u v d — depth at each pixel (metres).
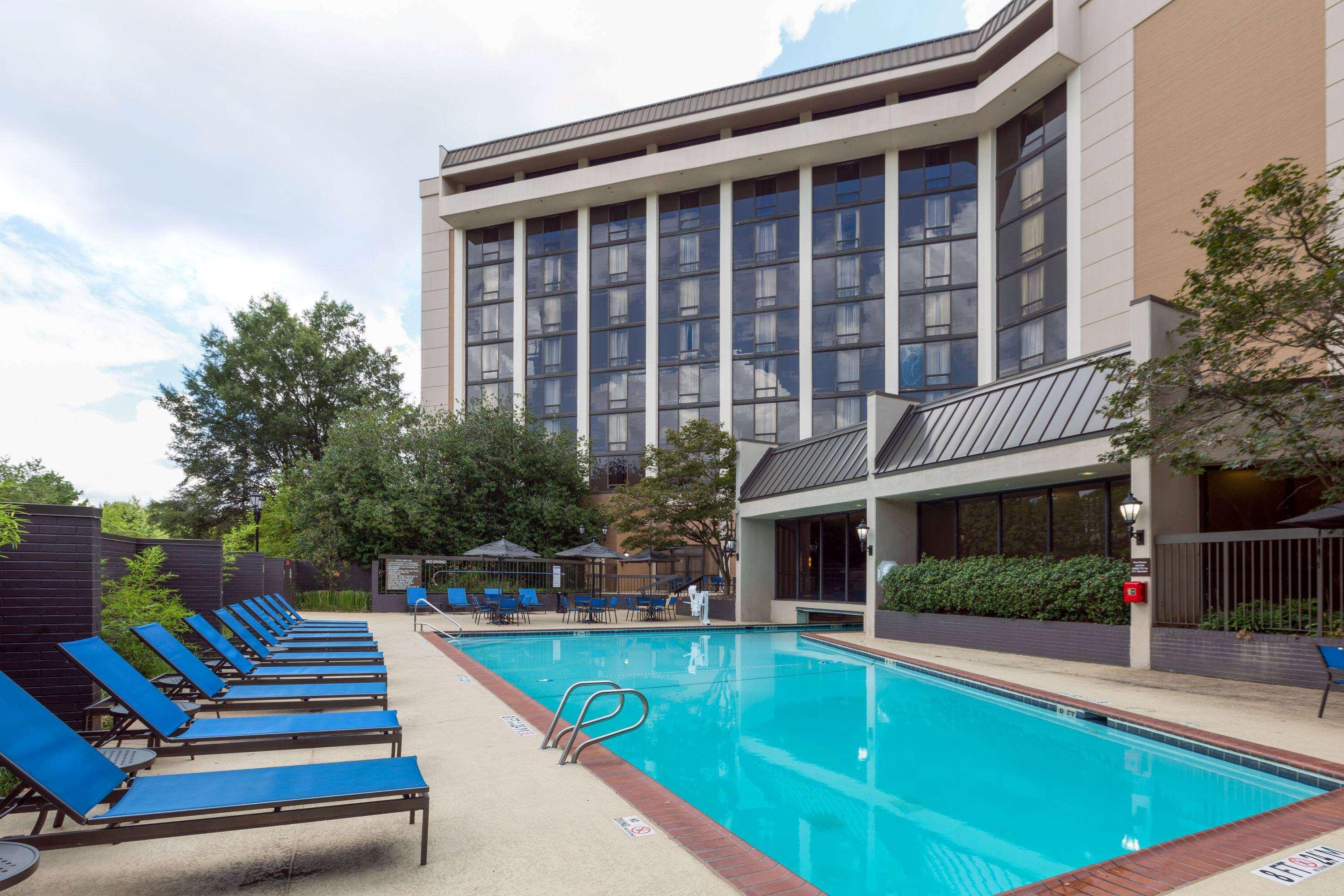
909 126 31.52
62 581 6.31
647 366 37.91
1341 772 5.99
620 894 3.46
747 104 35.16
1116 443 10.88
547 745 6.38
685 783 6.23
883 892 4.14
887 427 19.23
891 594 17.86
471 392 41.97
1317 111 18.97
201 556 12.77
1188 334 12.51
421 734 6.82
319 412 41.31
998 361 30.75
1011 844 4.89
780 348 35.56
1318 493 13.06
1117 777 6.46
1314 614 10.62
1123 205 24.58
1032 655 14.05
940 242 32.72
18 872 2.73
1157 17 23.59
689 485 27.58
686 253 38.00
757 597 24.75
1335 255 9.32
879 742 7.67
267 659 9.21
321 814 3.56
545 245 41.16
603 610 23.19
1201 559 11.88
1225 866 4.08
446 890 3.49
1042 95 28.88
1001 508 17.48
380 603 23.34
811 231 35.25
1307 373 10.55
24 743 3.30
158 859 3.84
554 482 32.28
